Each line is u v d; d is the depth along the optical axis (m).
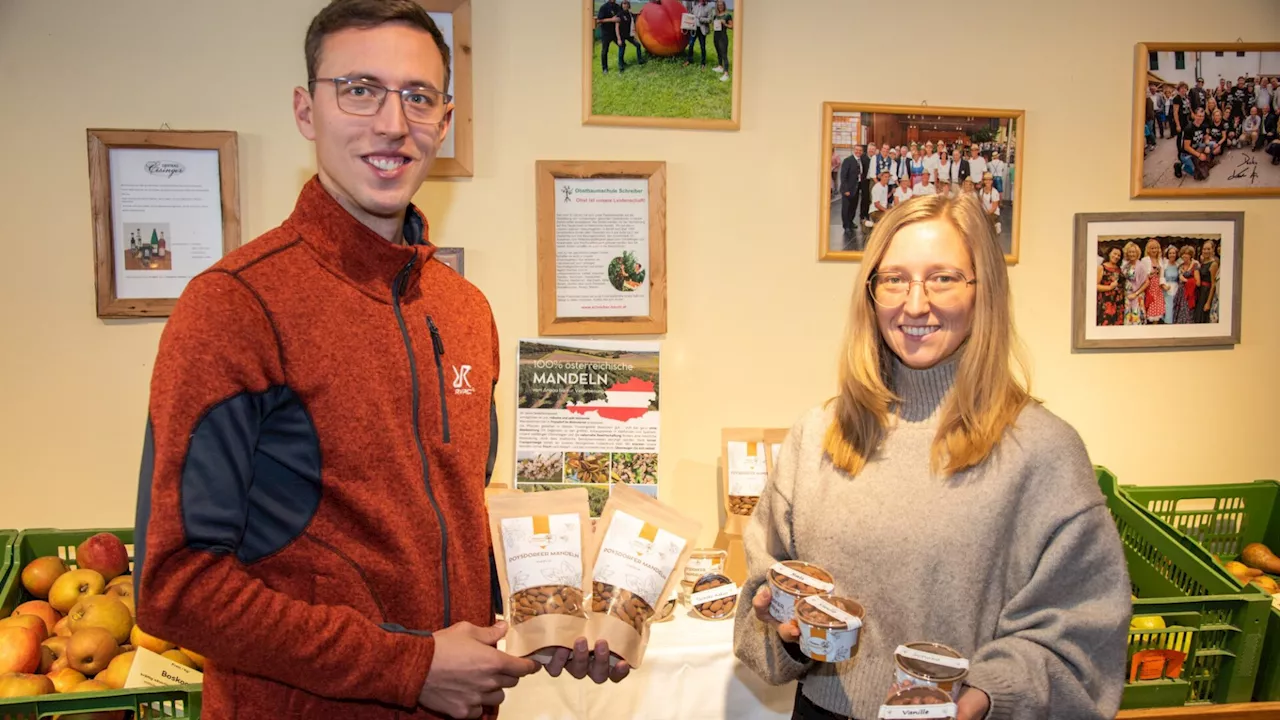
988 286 1.17
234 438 0.88
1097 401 2.19
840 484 1.23
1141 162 2.13
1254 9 2.14
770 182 2.02
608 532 1.25
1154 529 1.92
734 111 1.98
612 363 1.99
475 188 1.93
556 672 1.17
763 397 2.07
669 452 2.04
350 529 0.97
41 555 1.80
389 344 1.01
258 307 0.92
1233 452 2.25
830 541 1.20
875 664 1.15
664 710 1.61
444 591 1.03
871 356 1.24
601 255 1.96
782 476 1.35
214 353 0.87
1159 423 2.22
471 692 0.98
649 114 1.95
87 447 1.85
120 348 1.85
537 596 1.17
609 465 1.98
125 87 1.80
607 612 1.20
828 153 2.01
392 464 0.98
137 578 0.85
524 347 1.96
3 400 1.82
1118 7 2.10
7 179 1.78
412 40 1.00
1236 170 2.16
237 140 1.83
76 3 1.77
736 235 2.03
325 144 1.00
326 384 0.95
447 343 1.10
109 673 1.51
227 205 1.83
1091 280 2.15
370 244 1.01
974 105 2.07
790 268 2.05
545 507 1.23
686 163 1.99
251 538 0.95
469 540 1.09
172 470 0.84
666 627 1.69
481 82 1.91
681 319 2.03
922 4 2.03
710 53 1.96
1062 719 1.07
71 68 1.78
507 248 1.95
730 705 1.62
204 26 1.81
